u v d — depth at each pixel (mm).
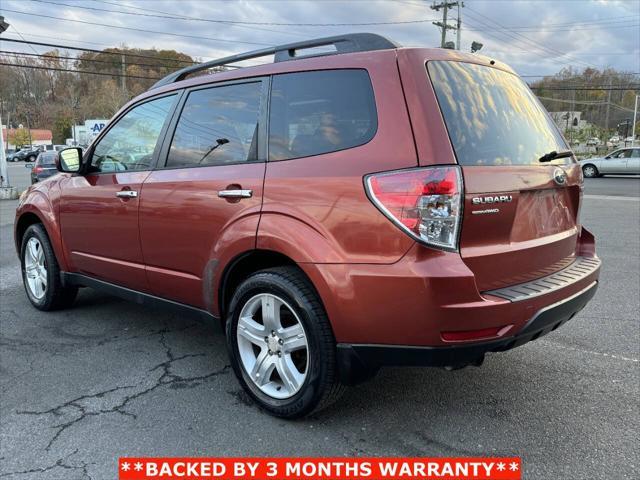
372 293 2488
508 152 2771
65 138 79812
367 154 2582
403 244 2422
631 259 7035
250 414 3053
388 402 3172
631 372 3551
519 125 2969
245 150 3141
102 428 2910
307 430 2883
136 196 3703
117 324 4594
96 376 3553
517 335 2547
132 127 3994
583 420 2951
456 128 2547
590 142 51844
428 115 2492
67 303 4957
